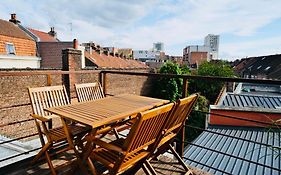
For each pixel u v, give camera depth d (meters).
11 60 15.52
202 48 71.31
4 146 3.98
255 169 5.74
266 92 18.89
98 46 23.48
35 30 22.00
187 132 11.98
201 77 2.67
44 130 2.38
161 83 17.03
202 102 14.47
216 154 6.74
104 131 2.42
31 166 2.58
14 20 19.17
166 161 2.88
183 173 2.61
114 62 22.83
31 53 17.47
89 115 2.10
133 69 15.78
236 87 16.44
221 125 9.51
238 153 6.76
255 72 36.59
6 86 8.10
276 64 33.06
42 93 2.78
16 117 8.52
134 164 2.06
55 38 23.84
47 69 9.31
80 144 2.21
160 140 2.11
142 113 1.59
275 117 8.84
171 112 1.98
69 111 2.23
